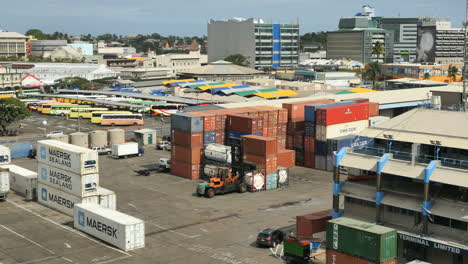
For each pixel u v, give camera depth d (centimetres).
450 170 4975
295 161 10125
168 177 9019
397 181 5691
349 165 5581
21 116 13275
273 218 6769
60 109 16712
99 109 16150
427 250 5184
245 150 8456
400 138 5809
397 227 5338
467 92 8619
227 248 5741
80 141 11119
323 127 9519
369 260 4581
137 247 5738
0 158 8669
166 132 13200
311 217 5859
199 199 7681
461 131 5594
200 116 8825
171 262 5341
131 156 10700
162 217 6838
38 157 7431
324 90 19425
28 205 7438
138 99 19200
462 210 4853
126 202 7506
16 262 5316
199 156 8894
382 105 12019
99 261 5356
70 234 6203
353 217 5722
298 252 5253
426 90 13625
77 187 6688
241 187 8025
